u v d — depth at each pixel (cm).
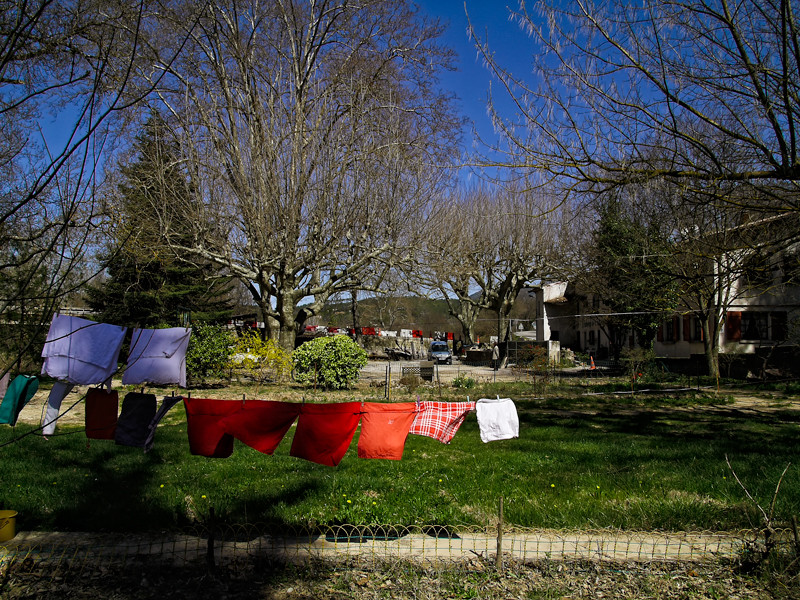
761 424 1120
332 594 396
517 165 662
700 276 922
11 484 628
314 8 2181
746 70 616
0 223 337
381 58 2230
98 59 347
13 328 405
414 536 494
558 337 4272
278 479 667
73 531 501
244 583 409
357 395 1506
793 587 407
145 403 488
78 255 352
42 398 1398
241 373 1933
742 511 547
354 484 646
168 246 1727
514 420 482
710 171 646
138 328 482
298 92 2088
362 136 2109
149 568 424
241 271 2028
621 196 708
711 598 397
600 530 507
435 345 4078
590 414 1266
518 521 530
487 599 390
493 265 3306
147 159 1848
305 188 1944
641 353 1966
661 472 708
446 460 788
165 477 668
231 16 1998
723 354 2089
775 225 805
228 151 1936
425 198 2166
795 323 2077
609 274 1958
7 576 406
